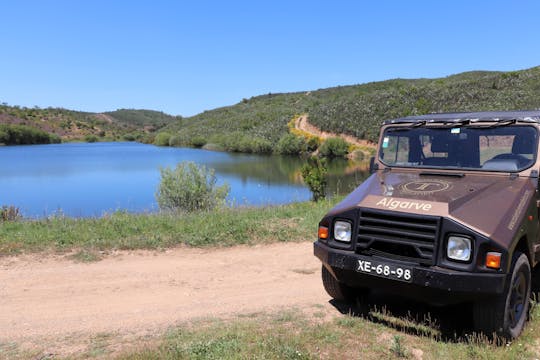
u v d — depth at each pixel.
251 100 183.12
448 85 86.25
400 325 4.55
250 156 73.44
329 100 136.00
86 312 5.23
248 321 4.69
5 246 7.98
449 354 3.86
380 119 75.38
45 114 199.88
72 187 31.80
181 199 14.79
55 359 3.81
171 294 5.92
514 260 4.04
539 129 4.63
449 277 3.73
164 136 120.19
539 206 4.52
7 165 52.03
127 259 7.62
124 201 24.92
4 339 4.37
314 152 77.06
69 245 8.20
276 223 10.16
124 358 3.64
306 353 3.76
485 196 4.22
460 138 5.05
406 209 4.04
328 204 13.41
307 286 6.22
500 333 4.03
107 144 134.38
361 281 4.37
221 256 7.92
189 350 3.76
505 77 79.31
